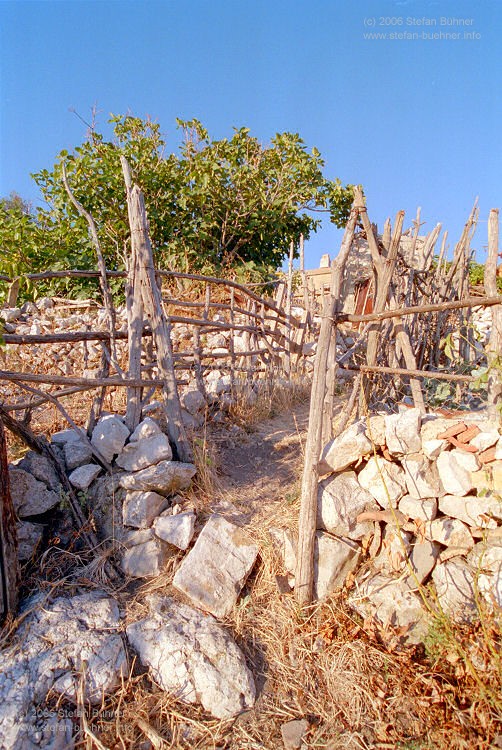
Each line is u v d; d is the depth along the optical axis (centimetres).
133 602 315
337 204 1120
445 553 315
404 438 331
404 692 271
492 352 305
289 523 356
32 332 743
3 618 287
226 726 263
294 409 601
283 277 1043
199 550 331
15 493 338
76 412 538
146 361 466
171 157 1025
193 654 283
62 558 337
